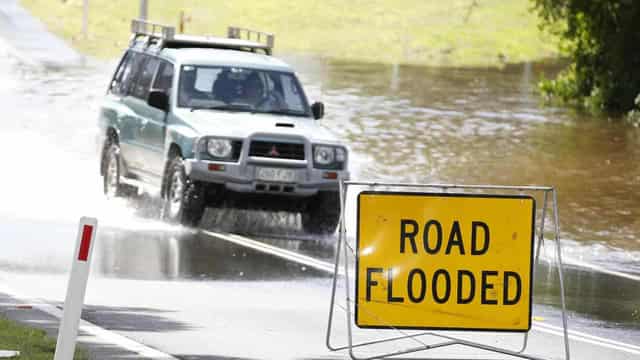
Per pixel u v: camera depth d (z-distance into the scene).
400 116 79.62
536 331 29.08
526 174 59.81
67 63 101.19
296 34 134.12
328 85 94.75
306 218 43.62
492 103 88.81
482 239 24.31
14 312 27.50
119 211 45.38
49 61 102.00
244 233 42.22
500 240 24.36
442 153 65.50
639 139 73.62
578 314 31.53
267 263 36.72
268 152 42.12
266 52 49.03
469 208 24.30
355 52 122.81
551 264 39.59
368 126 74.62
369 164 60.81
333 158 42.59
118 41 120.69
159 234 40.88
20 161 56.00
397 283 24.19
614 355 26.78
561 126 78.62
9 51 107.44
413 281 24.19
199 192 42.12
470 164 62.12
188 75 45.06
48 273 33.16
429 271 24.22
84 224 19.20
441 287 24.23
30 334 24.44
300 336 27.06
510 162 63.38
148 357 23.81
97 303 29.61
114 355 23.84
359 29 138.88
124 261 35.72
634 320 31.02
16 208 44.72
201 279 33.72
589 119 82.69
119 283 32.47
